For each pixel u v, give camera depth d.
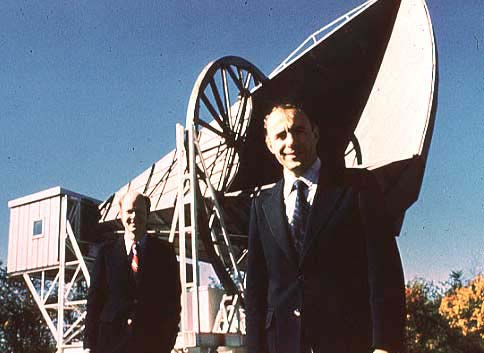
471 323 29.89
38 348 40.78
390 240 3.13
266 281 3.46
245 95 21.67
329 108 23.23
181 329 18.06
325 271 3.13
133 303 5.96
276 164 22.89
